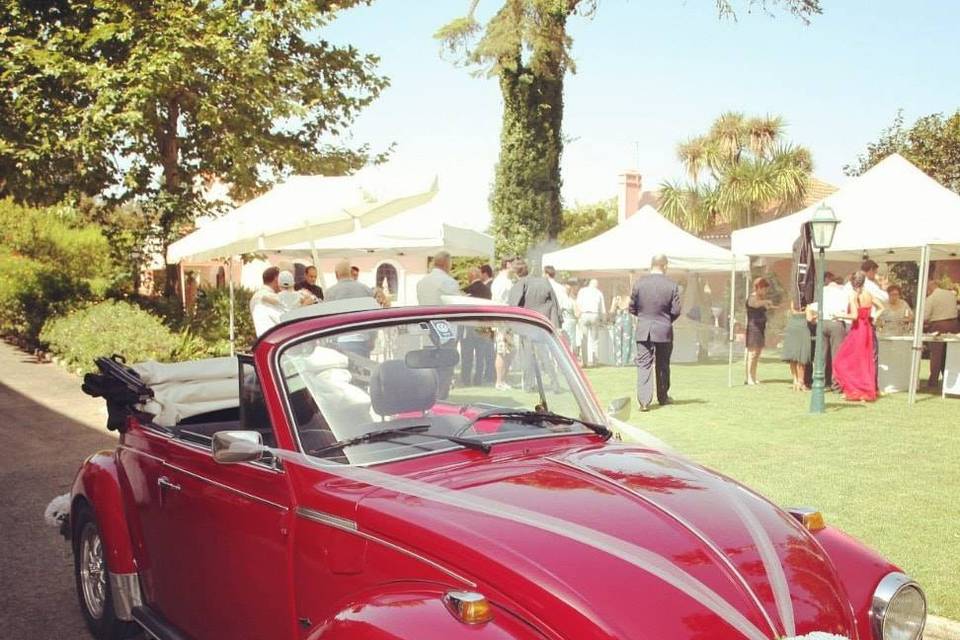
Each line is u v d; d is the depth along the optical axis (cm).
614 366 1923
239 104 1752
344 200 946
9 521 686
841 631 258
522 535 248
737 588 246
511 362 366
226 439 295
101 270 2650
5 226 2661
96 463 449
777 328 2519
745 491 319
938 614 443
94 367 1467
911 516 625
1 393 1348
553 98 2419
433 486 283
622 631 216
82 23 1695
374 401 329
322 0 1875
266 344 332
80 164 1738
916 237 1284
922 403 1258
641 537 256
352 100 1981
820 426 1028
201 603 359
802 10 2327
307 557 289
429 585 248
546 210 2442
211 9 1666
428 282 1221
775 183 2988
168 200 1853
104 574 436
